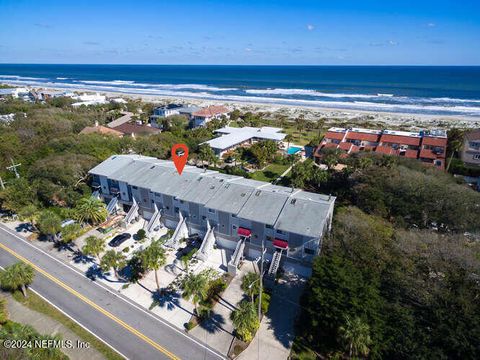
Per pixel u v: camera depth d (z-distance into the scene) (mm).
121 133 87562
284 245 37031
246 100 198250
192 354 28172
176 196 44562
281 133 96750
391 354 25266
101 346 28766
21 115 97688
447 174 58844
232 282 37156
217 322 31656
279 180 66875
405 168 54969
